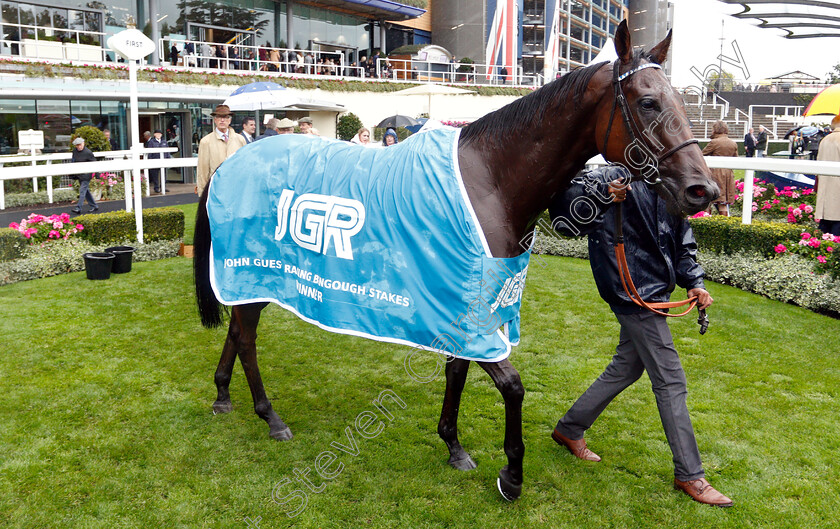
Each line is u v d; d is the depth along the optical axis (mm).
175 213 6617
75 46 15273
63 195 11430
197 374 3568
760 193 7863
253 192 2799
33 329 4184
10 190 10914
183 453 2740
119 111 14852
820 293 4551
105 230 6203
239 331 2982
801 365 3623
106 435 2879
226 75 16703
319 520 2305
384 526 2271
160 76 15242
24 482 2504
